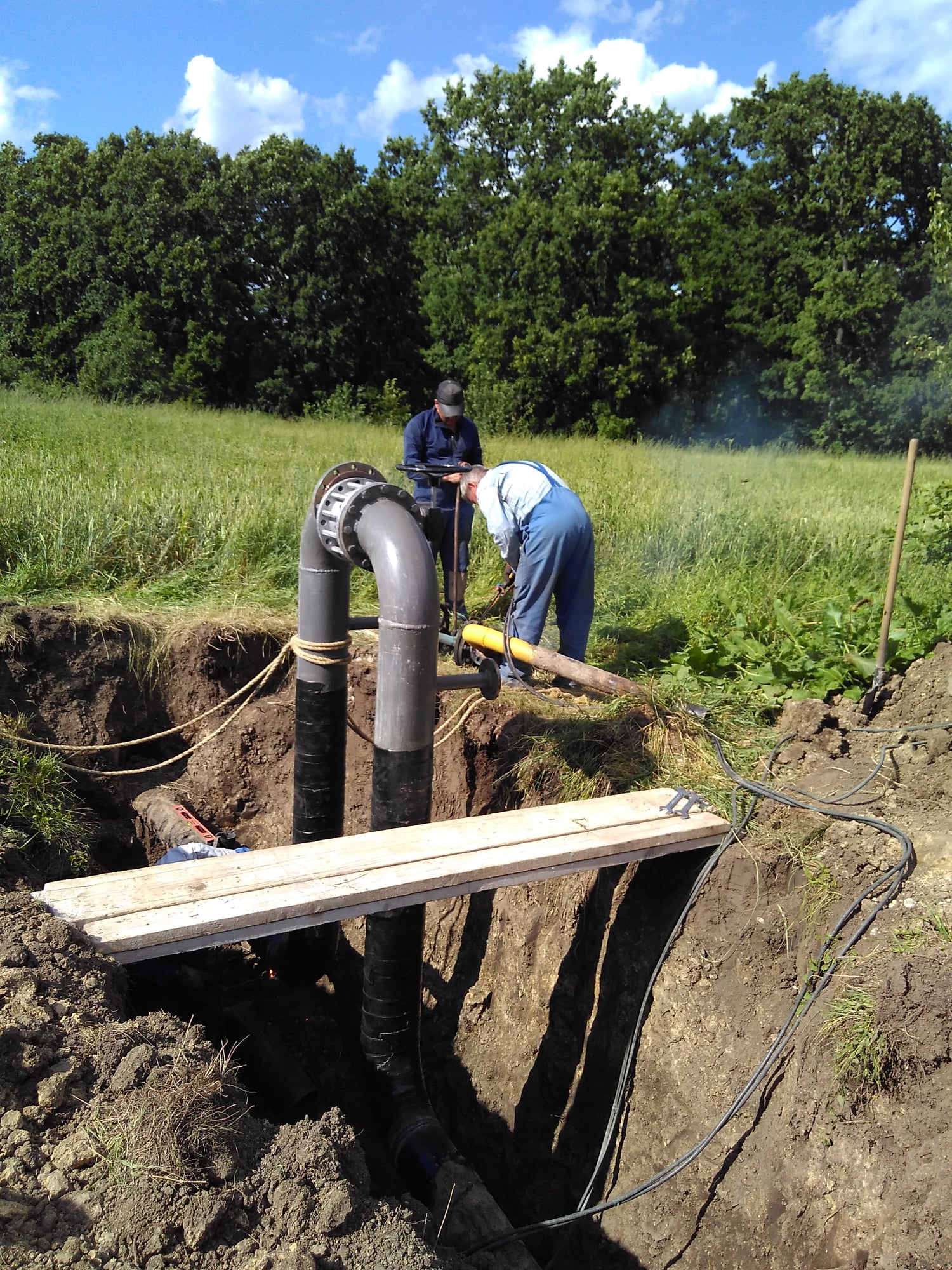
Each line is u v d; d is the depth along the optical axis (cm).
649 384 3219
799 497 943
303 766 446
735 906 365
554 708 500
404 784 361
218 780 586
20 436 1170
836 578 674
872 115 3369
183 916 299
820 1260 283
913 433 3209
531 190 3584
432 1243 285
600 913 424
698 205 3716
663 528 766
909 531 736
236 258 3312
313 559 416
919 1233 258
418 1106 373
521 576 502
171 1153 223
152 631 585
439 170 4125
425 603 345
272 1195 227
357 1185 245
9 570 624
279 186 3341
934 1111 275
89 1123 231
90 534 650
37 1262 199
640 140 3803
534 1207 405
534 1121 422
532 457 1470
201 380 3184
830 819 379
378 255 3594
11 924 281
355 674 567
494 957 478
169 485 793
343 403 2995
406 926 360
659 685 484
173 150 3250
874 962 313
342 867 332
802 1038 316
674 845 376
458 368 3459
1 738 505
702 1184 333
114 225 3155
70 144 3344
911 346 3055
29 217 3322
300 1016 503
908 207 3503
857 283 3195
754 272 3397
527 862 344
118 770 560
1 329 3272
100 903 305
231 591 651
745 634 563
